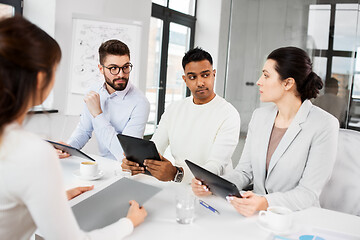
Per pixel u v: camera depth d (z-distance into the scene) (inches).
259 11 132.0
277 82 61.6
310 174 59.2
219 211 52.5
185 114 84.4
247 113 136.7
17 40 29.1
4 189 30.8
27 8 132.7
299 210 54.8
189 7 257.0
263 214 51.7
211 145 80.0
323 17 122.5
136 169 70.2
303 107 63.2
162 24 233.1
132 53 134.0
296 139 62.4
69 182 64.2
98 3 152.4
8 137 30.5
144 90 189.0
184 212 47.2
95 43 129.8
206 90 79.6
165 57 240.2
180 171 69.3
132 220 43.8
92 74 130.0
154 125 243.6
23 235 35.8
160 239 42.6
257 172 67.9
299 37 126.6
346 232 46.4
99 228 42.8
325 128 60.5
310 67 61.4
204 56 77.6
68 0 137.9
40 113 130.0
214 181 51.5
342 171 66.0
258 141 68.4
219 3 253.0
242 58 136.1
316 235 45.1
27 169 30.1
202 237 43.6
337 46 121.3
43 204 31.0
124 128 97.4
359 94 121.0
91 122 97.0
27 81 30.5
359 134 66.6
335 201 66.2
